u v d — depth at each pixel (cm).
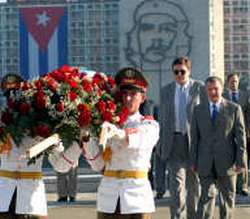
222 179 1122
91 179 1789
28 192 759
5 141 756
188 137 1155
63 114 729
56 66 5434
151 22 5356
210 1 5428
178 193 1147
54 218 1327
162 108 1177
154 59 5328
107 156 716
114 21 9969
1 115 749
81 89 739
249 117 1567
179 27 5350
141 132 711
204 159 1115
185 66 1167
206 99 1148
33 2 9244
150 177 1670
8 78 768
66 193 1559
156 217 1325
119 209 711
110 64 10000
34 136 747
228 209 1127
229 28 10856
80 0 10062
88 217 1341
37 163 765
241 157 1109
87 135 729
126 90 728
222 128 1113
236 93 1570
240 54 10812
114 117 723
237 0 10794
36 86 746
